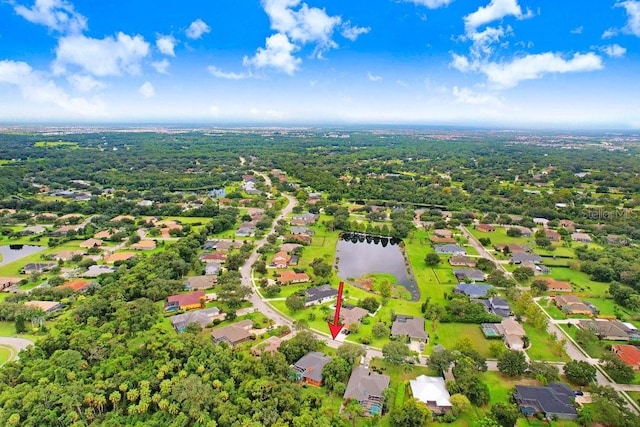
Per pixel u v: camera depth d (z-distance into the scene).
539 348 122.75
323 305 148.75
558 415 92.12
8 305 132.25
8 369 99.50
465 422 92.00
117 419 88.00
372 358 114.44
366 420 91.31
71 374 97.00
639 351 117.44
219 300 150.88
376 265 196.50
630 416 87.94
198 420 86.50
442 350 110.38
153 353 107.94
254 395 92.25
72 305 141.25
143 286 152.12
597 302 154.38
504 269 187.50
